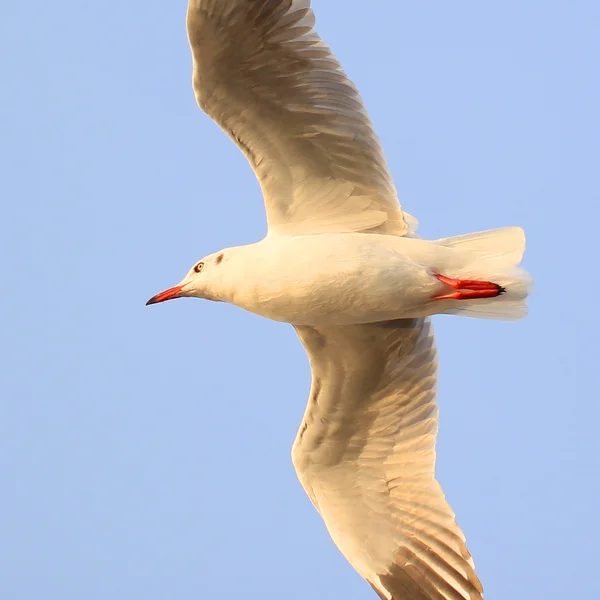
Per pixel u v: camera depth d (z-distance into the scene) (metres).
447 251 13.04
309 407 14.66
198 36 12.53
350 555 14.57
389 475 14.56
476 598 13.91
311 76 13.07
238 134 13.33
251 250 13.37
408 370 14.41
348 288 12.89
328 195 13.59
